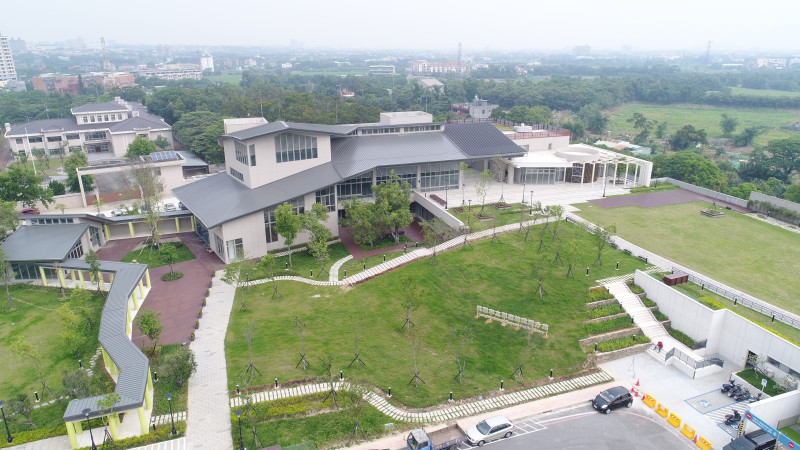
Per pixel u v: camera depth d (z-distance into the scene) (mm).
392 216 73562
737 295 54344
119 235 82438
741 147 173500
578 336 51312
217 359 47844
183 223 85500
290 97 177125
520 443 39000
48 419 40312
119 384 38688
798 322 48812
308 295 61125
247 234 71188
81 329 52656
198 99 190625
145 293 62031
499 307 55438
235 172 81562
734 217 79125
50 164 138625
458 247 67938
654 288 56531
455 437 38438
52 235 69062
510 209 79000
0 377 45375
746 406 43438
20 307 58531
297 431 38781
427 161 86062
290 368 46188
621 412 42844
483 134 97125
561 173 96875
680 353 49062
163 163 106875
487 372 47156
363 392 42656
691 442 39406
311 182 77062
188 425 39312
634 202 84875
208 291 61969
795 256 65062
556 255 64750
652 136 187875
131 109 169250
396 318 55219
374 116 172625
